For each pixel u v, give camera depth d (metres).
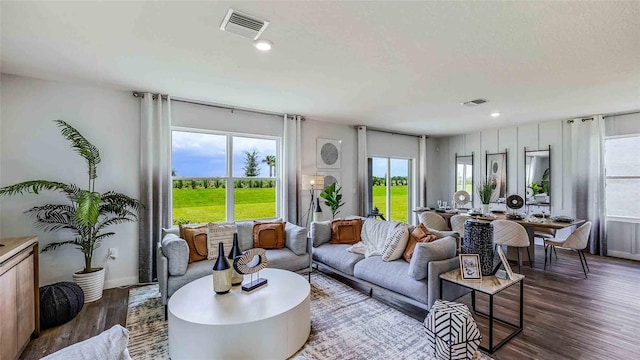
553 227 4.09
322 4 1.89
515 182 6.33
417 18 2.05
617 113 5.01
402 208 7.37
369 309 2.95
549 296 3.30
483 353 2.21
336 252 3.76
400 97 4.04
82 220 2.90
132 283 3.76
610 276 3.98
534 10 1.94
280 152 5.20
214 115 4.48
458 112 4.96
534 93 3.83
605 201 5.14
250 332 1.99
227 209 4.70
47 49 2.56
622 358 2.14
